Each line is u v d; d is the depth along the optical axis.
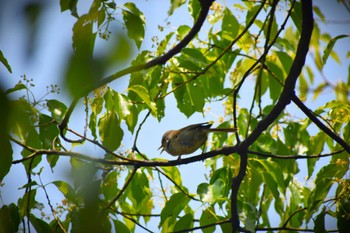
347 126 8.85
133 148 8.44
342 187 7.79
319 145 9.18
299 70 7.27
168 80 8.98
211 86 9.42
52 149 7.46
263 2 7.76
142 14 6.76
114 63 2.60
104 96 7.57
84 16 5.20
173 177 9.44
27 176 7.73
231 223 8.11
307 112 7.88
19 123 2.87
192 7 8.84
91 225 4.07
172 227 8.98
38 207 7.75
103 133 7.61
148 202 9.53
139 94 7.81
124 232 8.15
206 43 9.42
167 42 8.67
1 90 2.44
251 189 8.79
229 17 8.86
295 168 9.92
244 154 8.19
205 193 7.65
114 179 7.96
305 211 9.26
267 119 7.79
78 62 2.47
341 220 7.41
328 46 7.06
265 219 10.31
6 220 7.13
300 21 8.05
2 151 2.53
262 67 8.46
